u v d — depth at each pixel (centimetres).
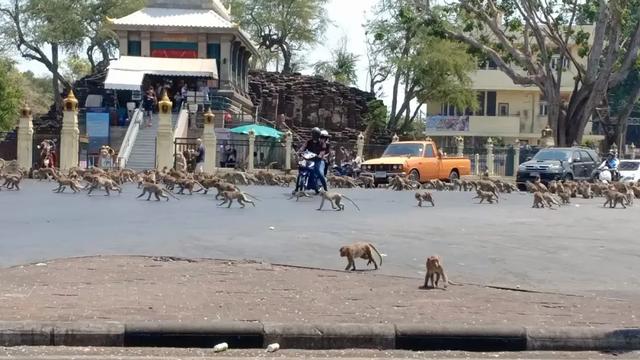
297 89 6619
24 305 836
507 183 3219
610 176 3650
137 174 3172
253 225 1633
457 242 1428
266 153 4731
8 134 5544
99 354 717
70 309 819
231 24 5491
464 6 4559
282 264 1145
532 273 1123
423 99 6812
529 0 4519
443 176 3788
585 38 4684
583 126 4638
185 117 4575
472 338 759
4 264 1102
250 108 6069
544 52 4622
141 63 5016
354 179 3597
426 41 6419
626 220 1947
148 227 1566
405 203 2409
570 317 834
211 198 2409
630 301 933
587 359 730
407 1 4662
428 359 724
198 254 1219
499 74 6881
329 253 1255
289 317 803
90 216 1775
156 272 1059
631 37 4638
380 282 1018
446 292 959
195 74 4988
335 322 782
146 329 747
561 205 2445
